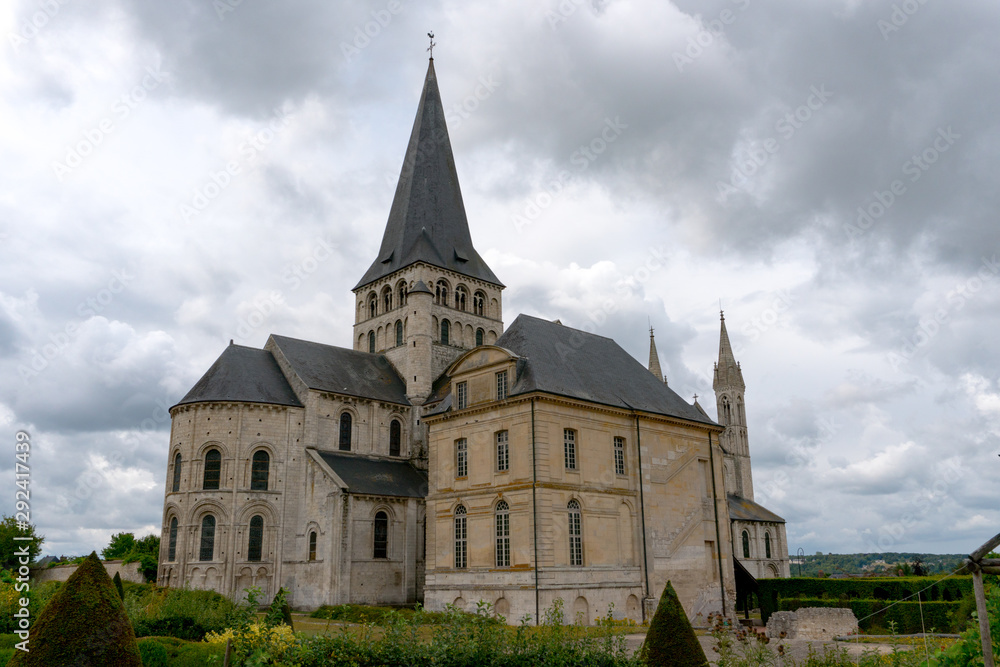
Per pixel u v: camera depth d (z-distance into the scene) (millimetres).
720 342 140125
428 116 92375
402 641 19859
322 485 65875
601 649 22406
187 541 63969
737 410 135750
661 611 23891
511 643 20734
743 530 109188
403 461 75875
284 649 18969
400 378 80938
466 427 55375
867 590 56719
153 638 25359
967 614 35969
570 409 52875
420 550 67750
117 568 75438
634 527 55000
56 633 18516
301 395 70812
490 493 52156
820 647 33438
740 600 64438
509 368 53344
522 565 48844
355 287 89938
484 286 89188
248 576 64188
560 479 50875
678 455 60250
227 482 65438
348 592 61906
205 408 67062
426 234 86000
